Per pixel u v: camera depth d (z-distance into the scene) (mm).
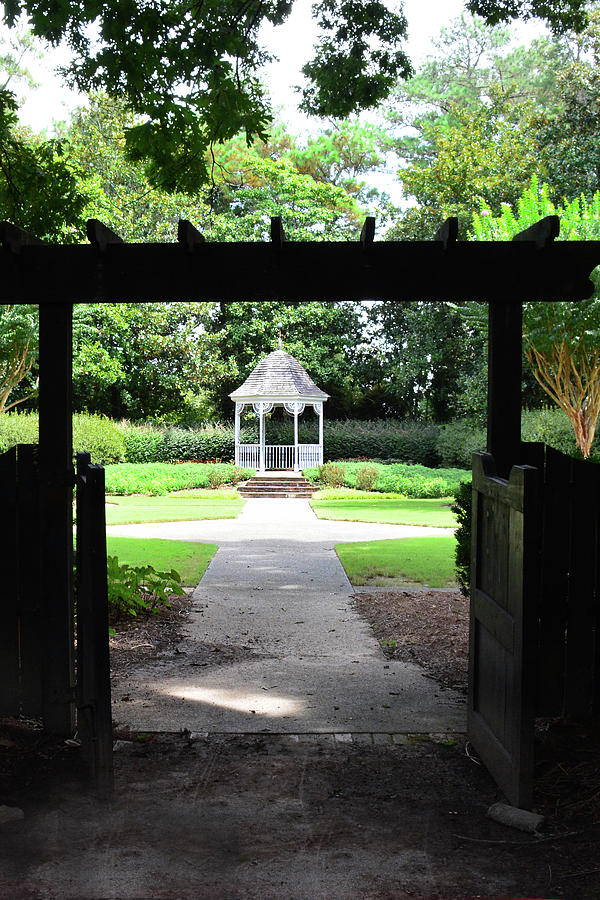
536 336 14977
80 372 28562
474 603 4223
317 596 8297
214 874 2812
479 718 4078
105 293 4012
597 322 14703
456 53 35812
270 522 16234
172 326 30984
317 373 33688
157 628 6820
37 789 3494
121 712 4684
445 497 22391
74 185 7188
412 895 2670
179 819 3271
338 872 2832
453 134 26953
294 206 32781
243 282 4004
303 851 2998
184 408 33750
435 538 13141
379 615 7359
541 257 3973
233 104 7105
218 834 3137
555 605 4270
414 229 26500
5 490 4117
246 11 7781
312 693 5090
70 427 4129
